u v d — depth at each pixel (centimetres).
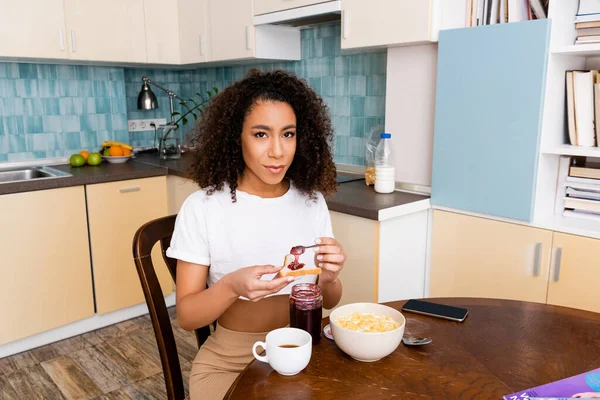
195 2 277
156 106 311
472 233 183
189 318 103
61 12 246
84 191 239
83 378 211
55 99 280
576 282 157
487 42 165
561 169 173
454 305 114
